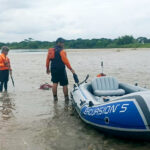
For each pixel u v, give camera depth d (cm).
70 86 683
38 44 7500
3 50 634
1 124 381
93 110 335
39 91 637
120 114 292
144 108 279
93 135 331
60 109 460
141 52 2736
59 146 300
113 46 5069
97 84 460
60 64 512
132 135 290
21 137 329
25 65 1448
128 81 719
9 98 561
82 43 5650
